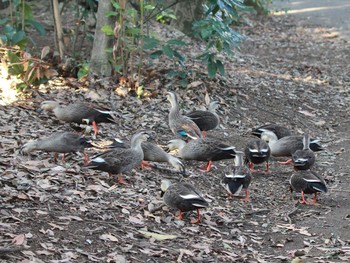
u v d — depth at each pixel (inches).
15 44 579.2
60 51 627.5
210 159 461.1
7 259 291.7
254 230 386.0
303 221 405.1
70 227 335.9
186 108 582.6
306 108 669.3
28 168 394.9
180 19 861.8
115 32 579.5
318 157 534.9
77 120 485.4
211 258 337.4
